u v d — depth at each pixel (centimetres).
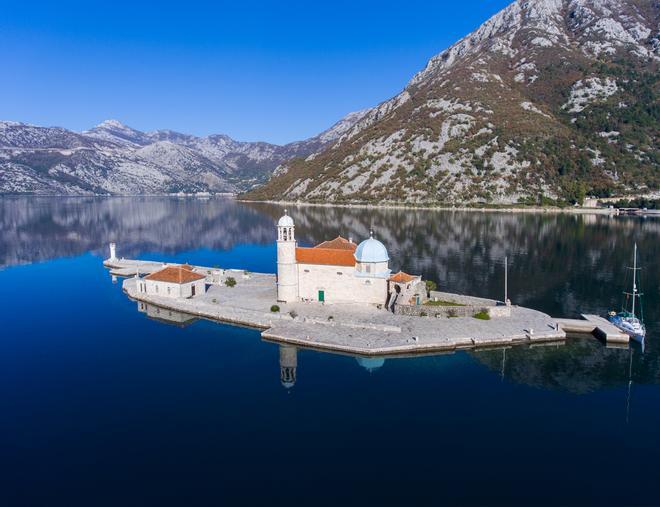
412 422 4572
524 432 4416
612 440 4294
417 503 3428
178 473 3788
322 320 7125
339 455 4031
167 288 8756
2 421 4603
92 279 11194
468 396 5106
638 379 5553
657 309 8444
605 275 11019
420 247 14712
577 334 7056
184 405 4906
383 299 7888
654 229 17962
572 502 3459
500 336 6550
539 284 10200
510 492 3569
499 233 17225
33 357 6228
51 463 3928
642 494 3553
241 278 10469
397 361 5997
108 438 4300
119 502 3459
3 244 17212
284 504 3416
